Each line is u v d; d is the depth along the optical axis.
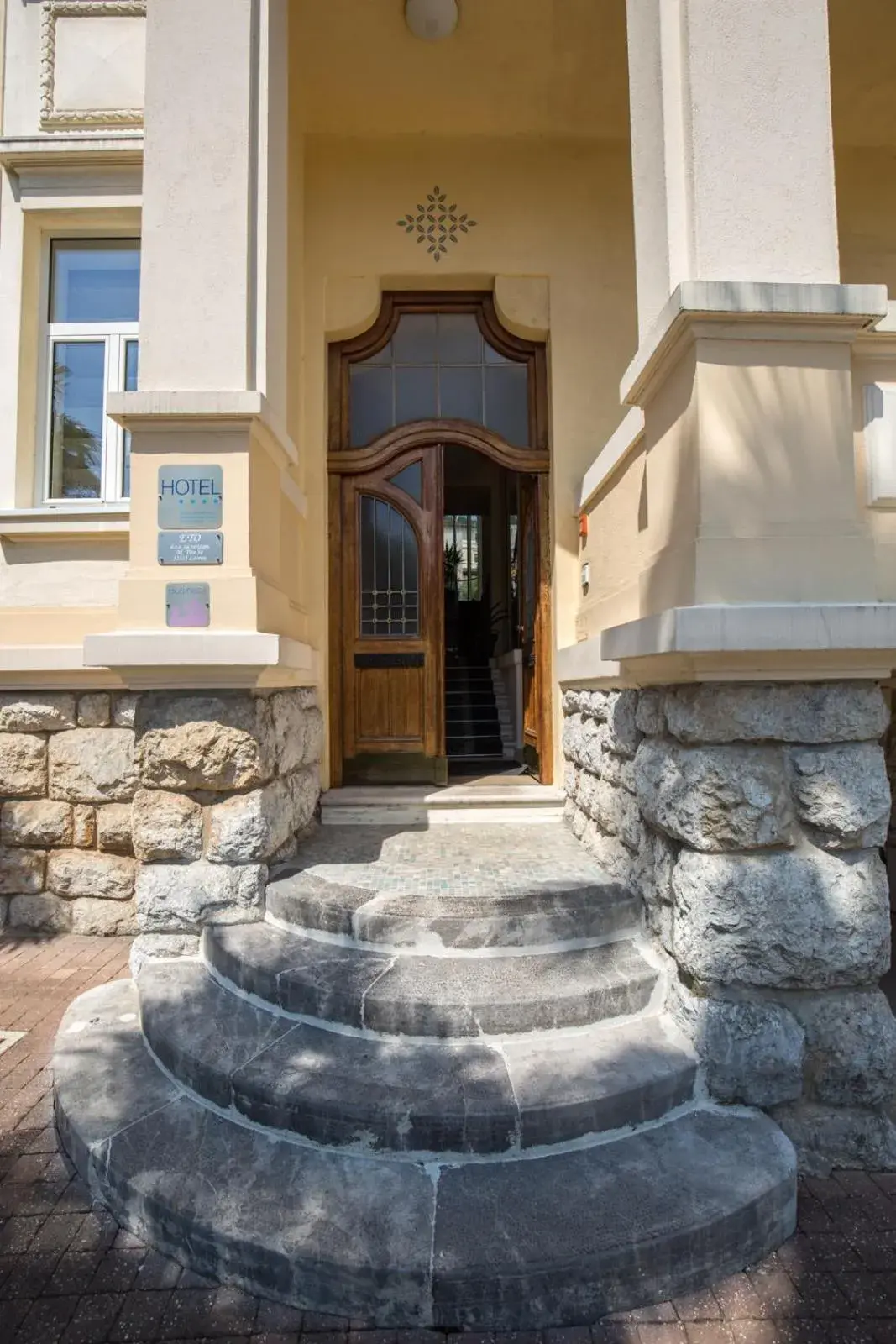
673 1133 2.53
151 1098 2.78
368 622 5.70
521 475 6.30
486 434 5.67
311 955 3.16
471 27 4.79
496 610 9.98
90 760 4.82
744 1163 2.40
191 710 3.52
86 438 5.29
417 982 2.91
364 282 5.52
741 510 2.73
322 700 5.28
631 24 3.44
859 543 2.74
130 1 5.17
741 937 2.68
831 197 2.96
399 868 3.83
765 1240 2.29
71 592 4.99
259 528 3.76
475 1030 2.76
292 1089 2.53
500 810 5.05
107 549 5.01
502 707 9.26
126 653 3.38
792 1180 2.37
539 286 5.57
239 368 3.72
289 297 4.97
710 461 2.73
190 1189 2.33
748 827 2.68
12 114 5.17
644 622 2.89
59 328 5.26
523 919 3.13
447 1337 2.05
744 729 2.70
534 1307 2.07
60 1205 2.51
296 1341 2.04
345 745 5.59
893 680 4.34
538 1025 2.80
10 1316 2.11
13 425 5.05
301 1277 2.12
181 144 3.78
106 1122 2.65
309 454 5.35
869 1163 2.66
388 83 5.16
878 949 2.71
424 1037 2.77
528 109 5.38
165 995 3.18
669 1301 2.15
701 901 2.71
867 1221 2.42
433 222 5.52
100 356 5.30
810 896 2.69
